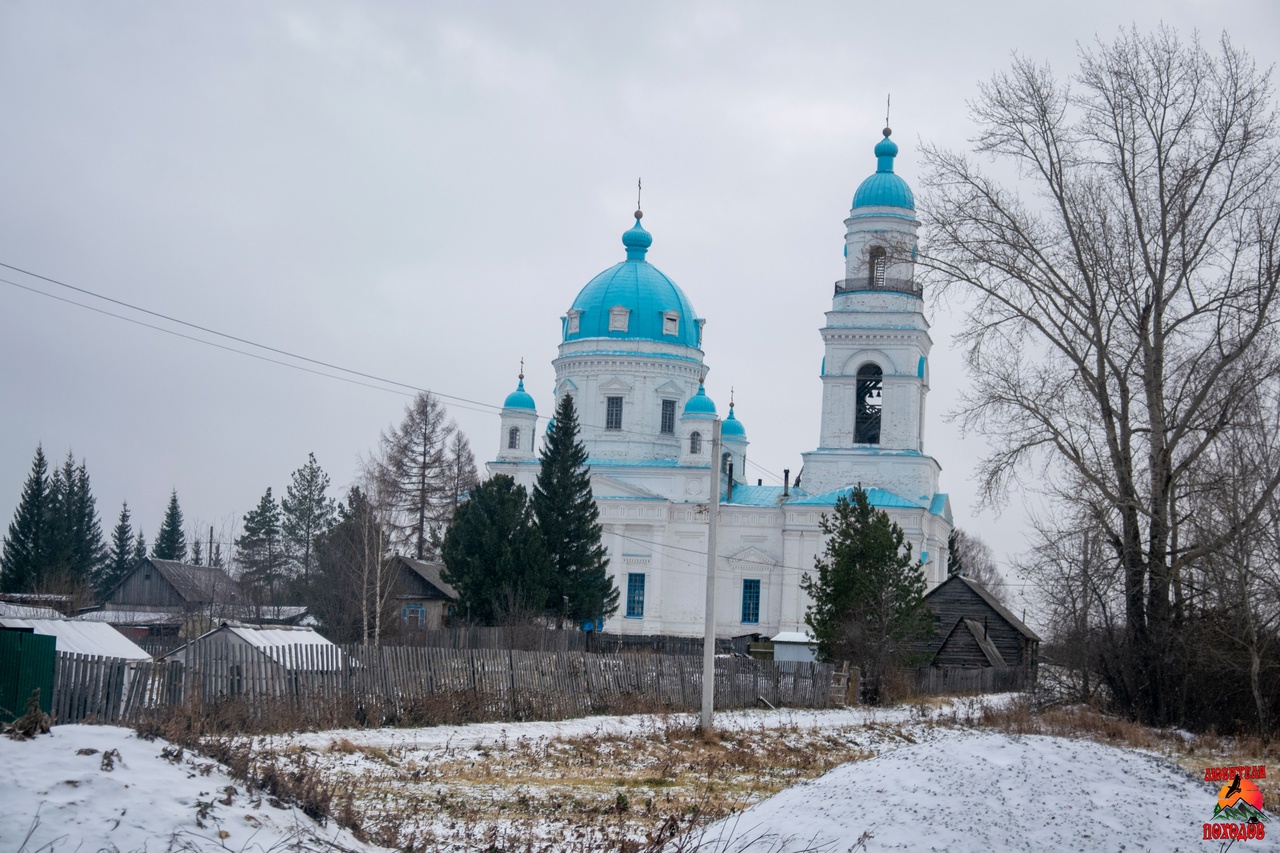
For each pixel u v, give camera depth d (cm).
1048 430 4147
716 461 3456
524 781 2356
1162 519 4028
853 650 4944
